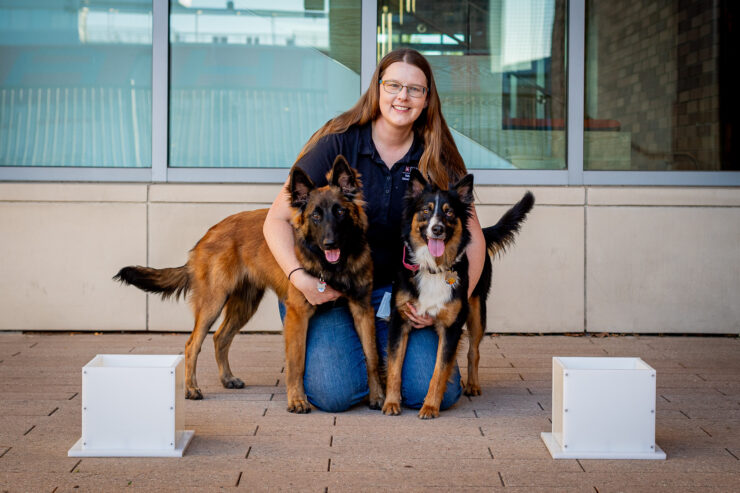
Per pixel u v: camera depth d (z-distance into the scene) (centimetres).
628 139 614
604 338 579
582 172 609
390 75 378
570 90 606
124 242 580
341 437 334
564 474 287
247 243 425
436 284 364
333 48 611
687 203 583
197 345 411
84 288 580
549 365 486
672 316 589
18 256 577
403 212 380
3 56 598
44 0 597
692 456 309
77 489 268
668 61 613
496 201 586
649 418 307
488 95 616
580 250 587
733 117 614
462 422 360
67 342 547
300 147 616
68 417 360
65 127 604
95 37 600
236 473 286
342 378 374
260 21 607
